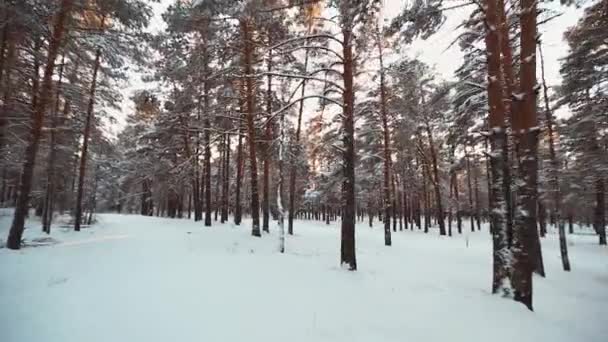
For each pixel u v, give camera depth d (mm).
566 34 13734
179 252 10672
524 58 6859
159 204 46000
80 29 12047
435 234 27953
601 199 23469
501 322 5348
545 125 16547
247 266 8555
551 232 38156
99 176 27875
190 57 15352
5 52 12305
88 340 4270
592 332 5492
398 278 8562
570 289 9945
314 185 38969
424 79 21453
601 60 13172
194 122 19797
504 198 7281
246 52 14055
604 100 14422
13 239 11078
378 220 52188
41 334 4430
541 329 5211
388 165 19672
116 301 5684
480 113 15148
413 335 4734
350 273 8531
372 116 20734
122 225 21062
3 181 25141
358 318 5285
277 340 4375
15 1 9602
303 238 17625
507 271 6910
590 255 19250
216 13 9109
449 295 6773
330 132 18281
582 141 16734
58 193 22734
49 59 11766
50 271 7926
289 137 15406
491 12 7758
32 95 13367
